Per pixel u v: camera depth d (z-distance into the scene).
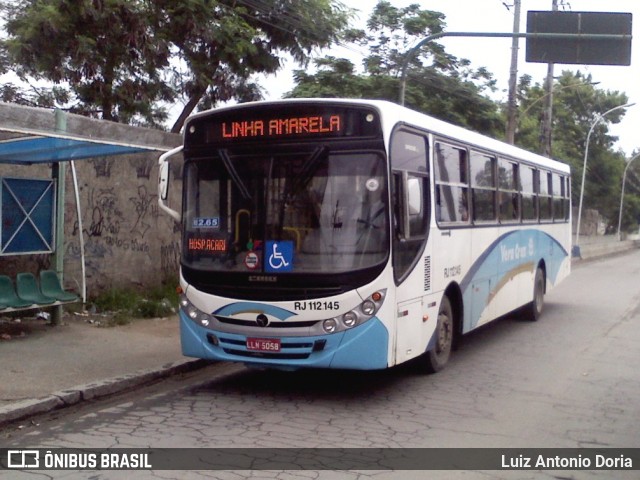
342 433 7.11
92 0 17.06
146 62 19.02
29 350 10.01
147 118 21.89
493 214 11.77
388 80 25.83
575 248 35.75
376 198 7.76
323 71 26.81
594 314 16.50
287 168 7.99
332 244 7.76
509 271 12.71
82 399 8.09
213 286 8.19
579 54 16.22
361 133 7.81
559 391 9.06
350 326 7.66
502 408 8.19
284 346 7.85
